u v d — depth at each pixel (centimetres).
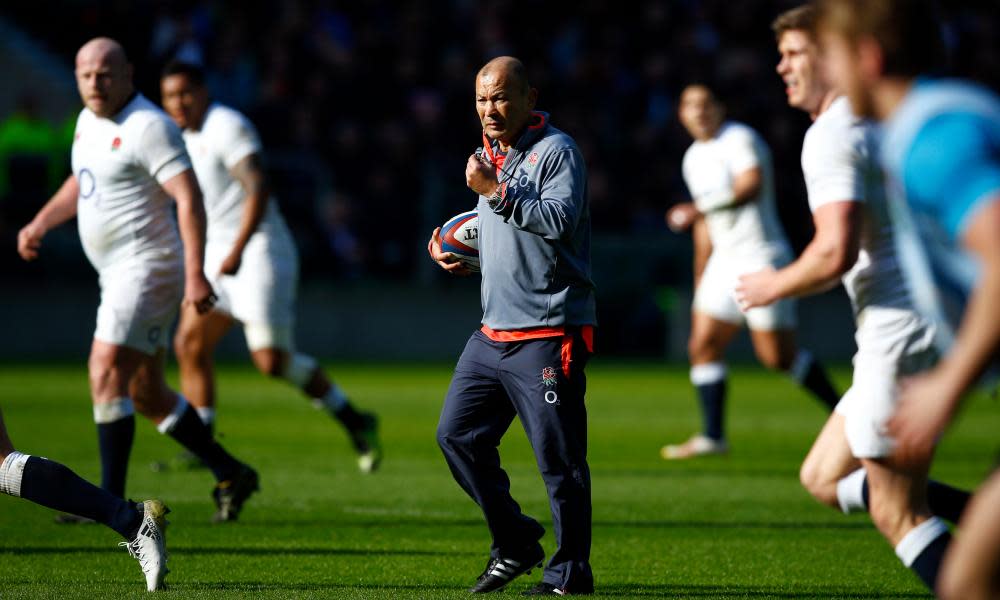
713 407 3297
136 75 6938
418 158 7200
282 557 1859
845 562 1877
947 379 870
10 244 6203
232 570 1745
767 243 3195
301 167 6962
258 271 2803
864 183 1352
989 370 916
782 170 7431
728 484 2762
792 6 8769
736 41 8688
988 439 3766
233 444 3397
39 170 6297
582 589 1559
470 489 1600
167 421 2128
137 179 2020
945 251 922
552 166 1530
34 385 4841
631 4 8706
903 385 1271
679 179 7425
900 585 1695
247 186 2653
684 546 2016
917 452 1311
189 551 1902
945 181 875
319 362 6562
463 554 1903
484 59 8025
